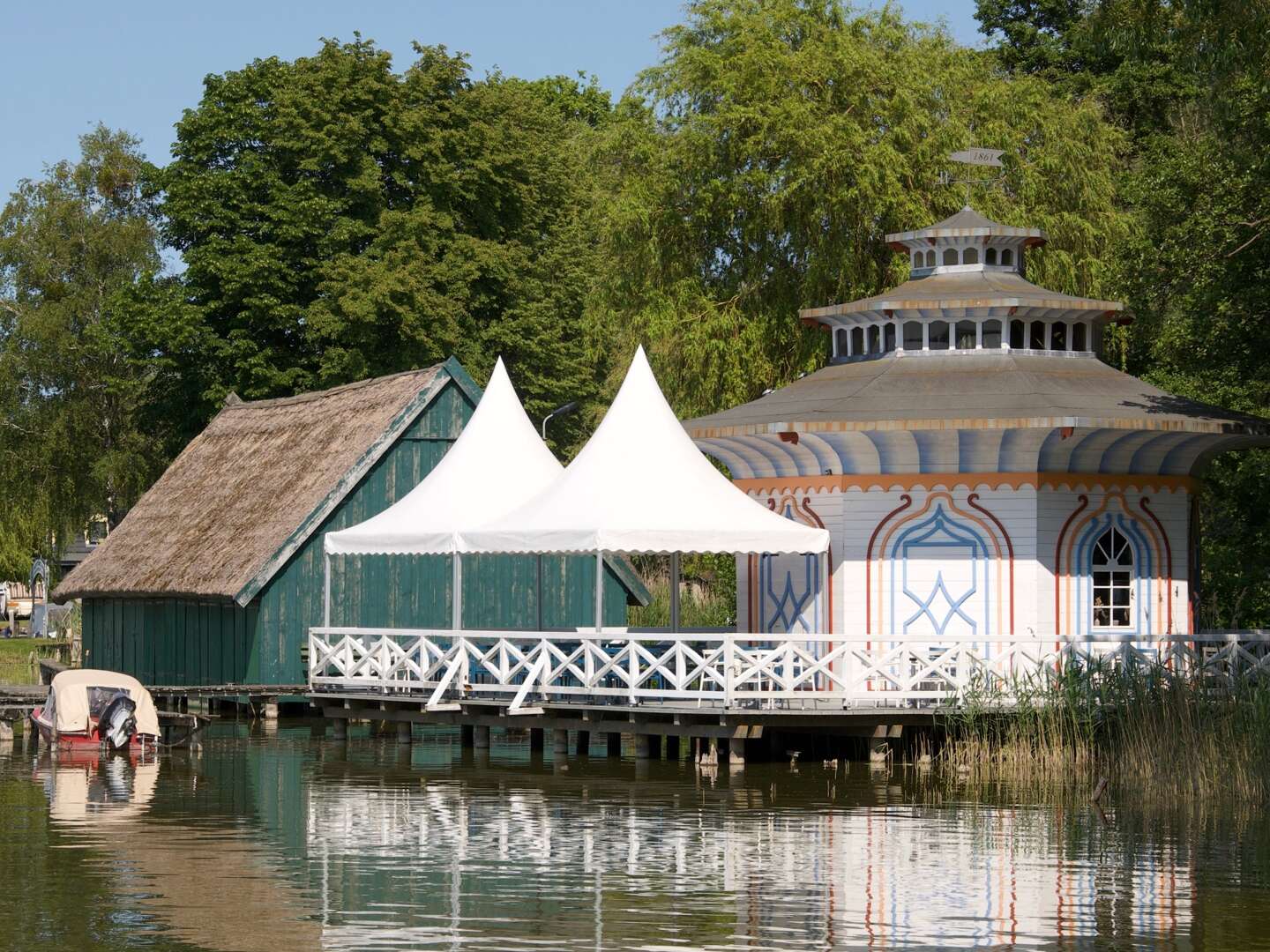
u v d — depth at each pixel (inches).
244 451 1943.9
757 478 1454.2
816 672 1240.8
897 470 1355.8
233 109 2490.2
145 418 2659.9
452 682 1373.0
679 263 1936.5
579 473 1352.1
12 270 3056.1
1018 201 1915.6
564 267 2763.3
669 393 1971.0
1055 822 1003.3
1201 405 1371.8
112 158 3097.9
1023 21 2723.9
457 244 2447.1
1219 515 1791.3
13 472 3009.4
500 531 1344.7
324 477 1732.3
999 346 1423.5
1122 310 1433.3
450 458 1536.7
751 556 1454.2
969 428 1304.1
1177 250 1416.1
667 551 1282.0
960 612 1342.3
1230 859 898.7
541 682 1300.4
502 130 2571.4
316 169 2444.6
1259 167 1352.1
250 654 1697.8
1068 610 1346.0
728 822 1009.5
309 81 2437.3
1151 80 2450.8
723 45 1916.8
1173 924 768.3
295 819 1037.2
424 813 1056.2
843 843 944.9
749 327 1886.1
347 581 1731.1
